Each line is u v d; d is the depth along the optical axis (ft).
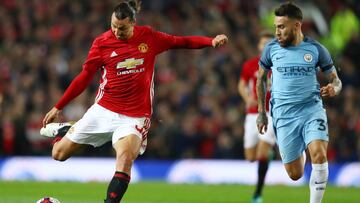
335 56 241.55
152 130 204.85
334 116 207.82
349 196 143.23
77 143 95.09
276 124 95.25
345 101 215.51
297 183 182.29
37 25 245.45
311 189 90.12
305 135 91.97
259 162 129.08
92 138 94.73
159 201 128.67
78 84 92.53
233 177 187.01
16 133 202.80
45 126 95.04
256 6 262.06
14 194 139.23
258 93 98.02
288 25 91.30
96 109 94.12
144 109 93.45
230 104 216.54
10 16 248.93
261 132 98.43
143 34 92.68
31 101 212.84
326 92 91.09
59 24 244.22
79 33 237.86
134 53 91.97
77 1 252.21
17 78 224.12
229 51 232.12
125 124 92.22
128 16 89.51
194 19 243.40
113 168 190.60
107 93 93.50
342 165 186.09
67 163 192.75
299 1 257.34
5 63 230.48
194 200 131.75
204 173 189.06
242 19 248.32
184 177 190.49
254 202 128.77
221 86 221.46
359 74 239.91
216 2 256.32
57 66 225.97
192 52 233.76
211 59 229.66
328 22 257.14
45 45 235.61
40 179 191.62
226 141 201.26
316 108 92.79
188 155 203.31
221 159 200.64
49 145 203.31
